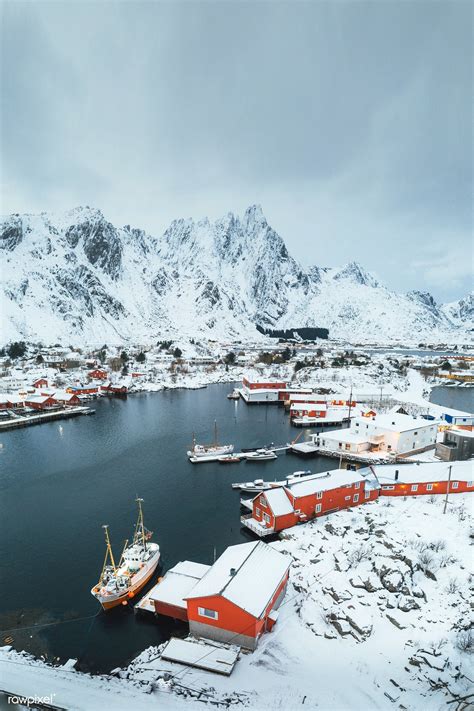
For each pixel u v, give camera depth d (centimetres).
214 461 7544
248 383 14038
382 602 3253
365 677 2633
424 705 2353
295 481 5656
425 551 3725
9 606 3734
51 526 5181
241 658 2853
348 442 7669
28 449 8400
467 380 18438
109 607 3616
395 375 17700
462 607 3097
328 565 3844
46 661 3059
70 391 13512
